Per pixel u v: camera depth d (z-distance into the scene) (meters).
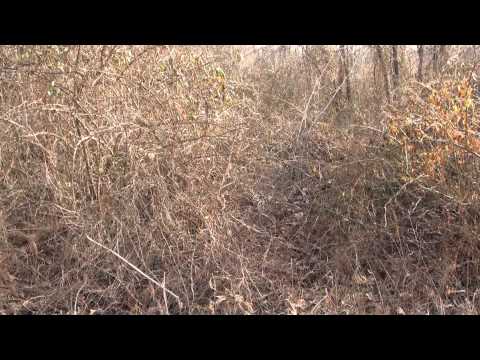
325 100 6.25
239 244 3.96
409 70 5.59
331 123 5.39
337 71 6.45
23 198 4.08
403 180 4.08
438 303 3.40
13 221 3.94
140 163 3.89
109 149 3.96
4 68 3.88
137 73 4.23
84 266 3.59
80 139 3.77
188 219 3.97
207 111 4.08
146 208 3.96
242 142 4.73
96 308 3.40
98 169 3.96
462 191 3.76
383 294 3.50
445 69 4.56
